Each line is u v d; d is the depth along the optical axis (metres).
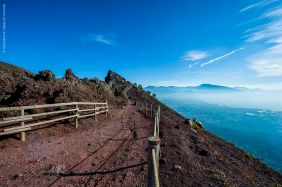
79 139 13.21
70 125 15.99
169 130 19.06
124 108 40.47
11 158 8.85
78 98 20.52
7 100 15.80
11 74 19.95
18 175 7.27
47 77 21.12
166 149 11.88
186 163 9.87
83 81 37.59
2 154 9.12
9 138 10.88
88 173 8.04
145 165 9.23
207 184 7.84
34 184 6.82
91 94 31.25
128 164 9.27
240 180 9.58
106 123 20.67
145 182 7.54
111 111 30.58
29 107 11.84
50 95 17.91
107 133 15.88
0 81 17.25
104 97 38.59
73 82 29.20
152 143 3.99
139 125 20.69
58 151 10.40
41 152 9.98
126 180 7.59
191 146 13.81
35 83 18.09
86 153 10.53
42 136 12.48
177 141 14.38
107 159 9.84
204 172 9.09
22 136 11.12
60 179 7.34
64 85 22.16
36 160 8.91
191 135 18.30
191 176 8.38
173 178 7.95
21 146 10.45
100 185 7.09
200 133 23.20
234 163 13.28
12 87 17.22
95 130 16.64
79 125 16.88
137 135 15.63
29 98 16.27
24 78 19.31
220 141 23.97
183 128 21.88
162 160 9.56
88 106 21.88
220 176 8.95
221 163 11.48
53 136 12.97
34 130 12.77
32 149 10.26
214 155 12.64
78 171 8.16
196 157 11.25
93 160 9.59
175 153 11.28
